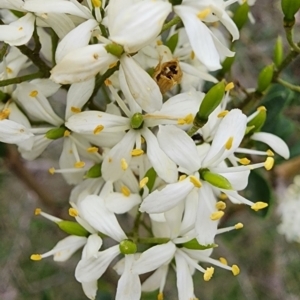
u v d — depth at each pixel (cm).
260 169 11
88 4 9
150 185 9
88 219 9
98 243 9
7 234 18
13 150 12
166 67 9
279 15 18
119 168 9
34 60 9
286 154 10
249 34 17
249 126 10
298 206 14
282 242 19
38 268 18
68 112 9
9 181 17
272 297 19
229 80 10
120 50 8
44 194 13
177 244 9
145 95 8
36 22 9
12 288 17
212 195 9
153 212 8
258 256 19
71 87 9
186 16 8
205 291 18
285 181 14
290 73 15
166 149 9
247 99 10
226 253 18
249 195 11
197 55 8
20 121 9
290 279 19
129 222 13
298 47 10
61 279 18
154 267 9
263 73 10
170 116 9
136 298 9
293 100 13
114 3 8
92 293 9
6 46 9
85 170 9
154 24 8
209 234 9
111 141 9
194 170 9
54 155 16
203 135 9
